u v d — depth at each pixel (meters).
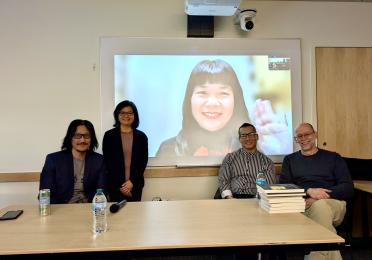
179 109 3.40
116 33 3.34
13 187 3.24
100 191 1.84
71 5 3.30
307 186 2.79
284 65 3.48
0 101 3.24
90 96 3.33
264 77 3.47
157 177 3.35
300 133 2.83
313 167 2.81
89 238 1.53
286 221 1.76
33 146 3.27
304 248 1.46
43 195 1.97
